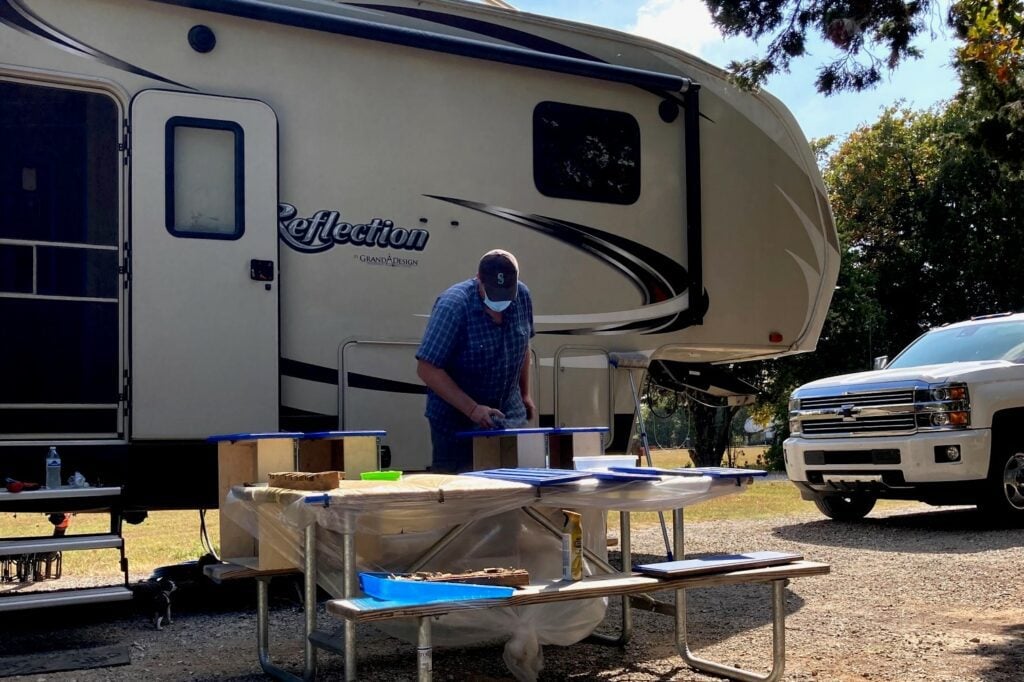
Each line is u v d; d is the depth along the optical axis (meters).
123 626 5.38
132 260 5.48
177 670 4.30
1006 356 8.87
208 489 5.67
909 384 8.29
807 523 9.46
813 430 9.04
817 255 7.77
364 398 6.07
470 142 6.48
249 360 5.69
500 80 6.60
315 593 3.79
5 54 5.29
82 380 6.15
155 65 5.61
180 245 5.58
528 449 4.41
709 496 3.85
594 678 4.03
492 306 4.79
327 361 5.97
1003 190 23.58
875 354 23.42
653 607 4.39
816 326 7.74
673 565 3.56
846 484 8.74
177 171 5.62
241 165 5.73
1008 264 23.86
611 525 9.94
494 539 4.04
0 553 4.81
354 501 3.19
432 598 3.03
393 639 4.80
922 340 9.80
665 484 3.73
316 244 5.96
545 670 4.14
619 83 7.04
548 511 4.07
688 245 7.20
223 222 5.71
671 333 7.15
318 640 3.70
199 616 5.70
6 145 6.13
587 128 6.92
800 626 5.00
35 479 5.29
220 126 5.71
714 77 7.42
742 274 7.45
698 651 4.48
